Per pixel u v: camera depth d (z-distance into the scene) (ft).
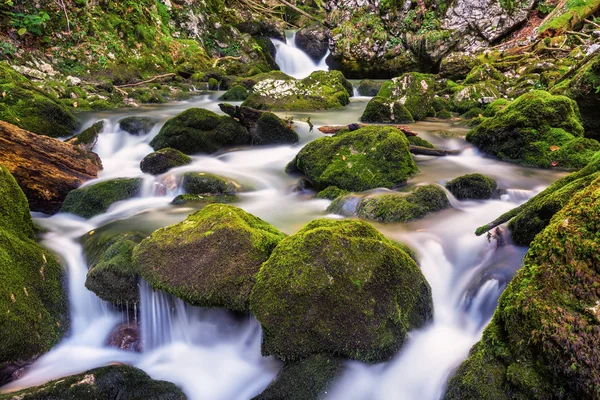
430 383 9.63
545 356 7.75
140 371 10.59
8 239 12.46
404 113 32.24
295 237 11.20
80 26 40.34
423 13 57.36
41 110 26.37
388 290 10.42
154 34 46.91
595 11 47.03
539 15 53.78
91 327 13.01
